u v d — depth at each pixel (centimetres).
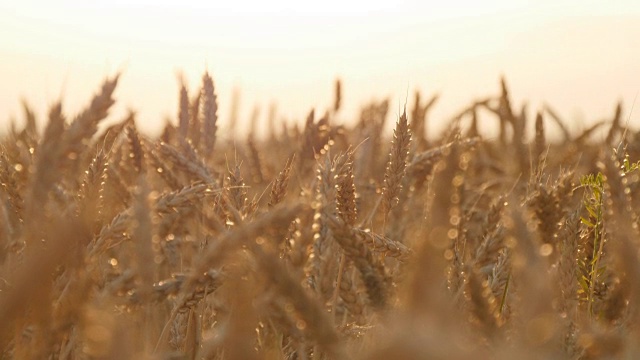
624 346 61
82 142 69
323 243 84
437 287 41
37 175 67
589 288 88
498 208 92
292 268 78
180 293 82
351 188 93
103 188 78
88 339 58
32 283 50
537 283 52
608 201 77
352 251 73
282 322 63
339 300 96
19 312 50
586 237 92
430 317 40
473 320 61
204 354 83
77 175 84
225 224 88
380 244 90
